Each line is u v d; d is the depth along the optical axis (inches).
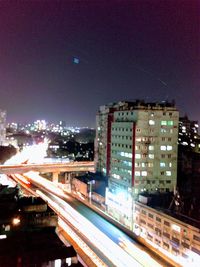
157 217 3267.7
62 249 1862.7
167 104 4239.7
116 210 4195.4
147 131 4020.7
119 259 2664.9
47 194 5128.0
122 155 4247.0
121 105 4771.2
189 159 5310.0
